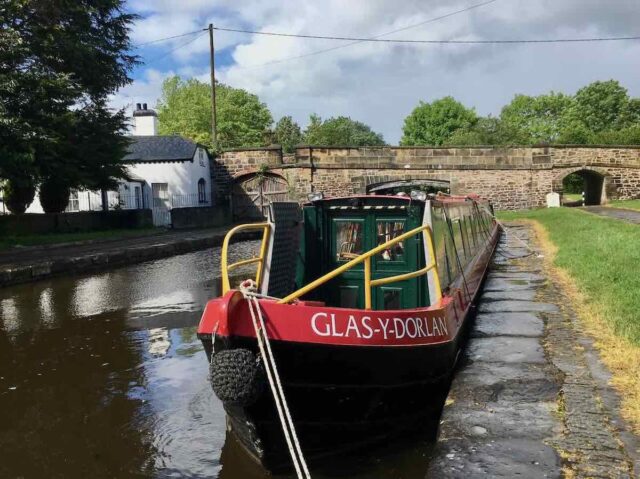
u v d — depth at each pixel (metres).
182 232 31.31
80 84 23.34
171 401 6.90
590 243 14.59
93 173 26.28
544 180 38.38
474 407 4.95
